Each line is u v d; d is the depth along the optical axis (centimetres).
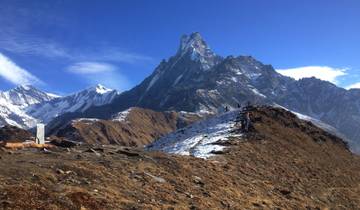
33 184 1948
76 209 1806
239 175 3653
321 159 5978
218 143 5294
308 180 4619
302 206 3381
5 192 1777
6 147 2831
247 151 4934
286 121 7281
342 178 5325
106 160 2716
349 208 4112
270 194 3375
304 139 6725
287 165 4891
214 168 3494
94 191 2084
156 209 2094
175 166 3034
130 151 3161
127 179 2431
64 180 2133
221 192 2852
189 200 2433
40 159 2469
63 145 3278
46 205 1750
